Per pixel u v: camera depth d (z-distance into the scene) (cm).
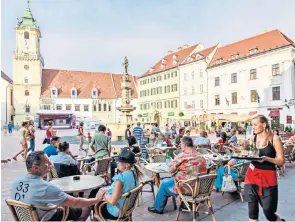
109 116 6875
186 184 501
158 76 5938
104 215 421
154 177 679
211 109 4584
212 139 2602
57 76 6738
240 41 4534
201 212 527
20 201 347
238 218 532
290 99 3344
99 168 721
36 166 354
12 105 6084
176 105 5412
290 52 3416
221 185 698
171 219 532
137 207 604
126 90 2367
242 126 3700
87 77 7031
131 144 982
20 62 6106
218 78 4453
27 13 6294
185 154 529
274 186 407
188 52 5659
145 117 6347
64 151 617
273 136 414
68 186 468
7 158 1295
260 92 3750
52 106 6350
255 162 420
